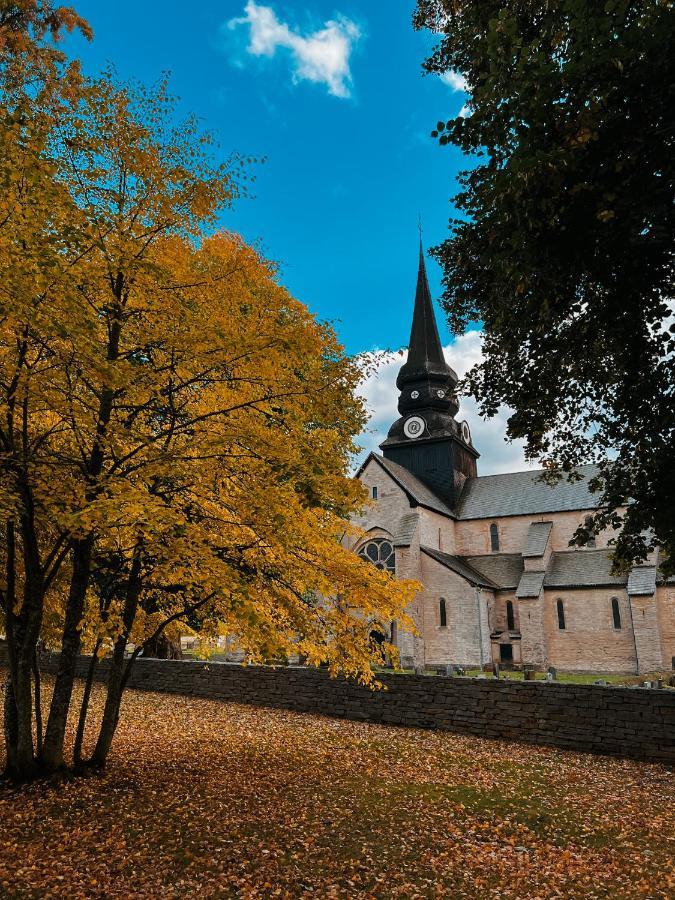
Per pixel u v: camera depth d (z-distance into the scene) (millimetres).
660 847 8008
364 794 10000
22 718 9320
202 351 7895
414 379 51219
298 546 9141
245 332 8250
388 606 9570
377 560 42531
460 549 47000
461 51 11688
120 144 8398
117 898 6230
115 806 8711
